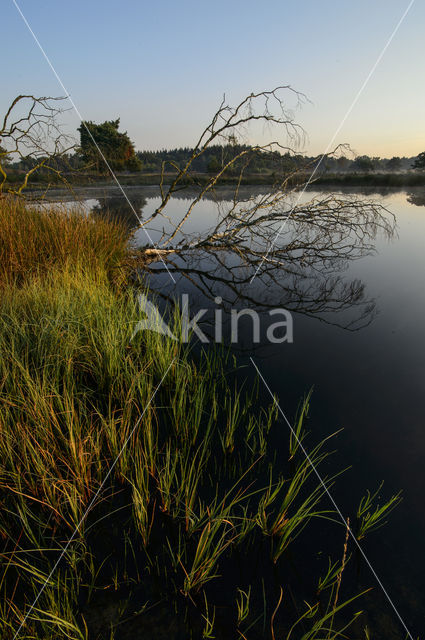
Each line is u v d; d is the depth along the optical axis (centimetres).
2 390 312
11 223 583
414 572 194
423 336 464
